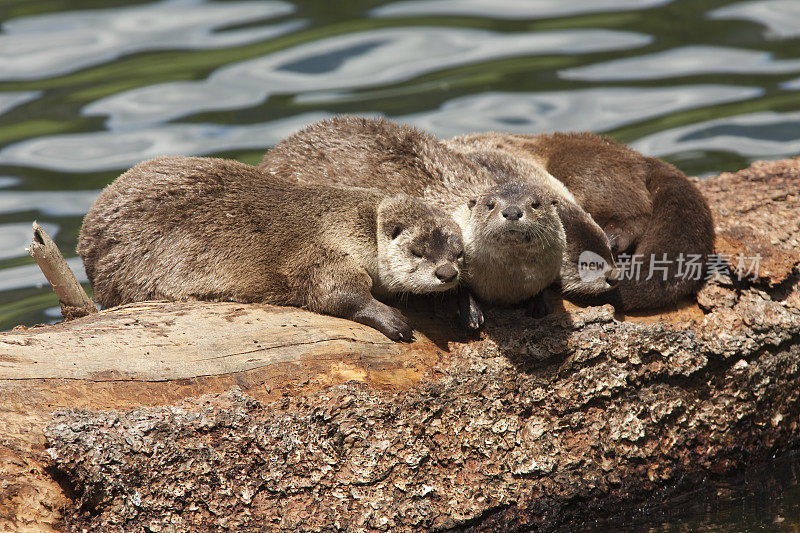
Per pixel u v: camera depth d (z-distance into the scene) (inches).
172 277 514.6
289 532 425.1
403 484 446.3
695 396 511.8
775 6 1067.9
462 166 602.5
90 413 407.2
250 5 1102.4
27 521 383.2
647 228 590.6
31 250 507.5
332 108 910.4
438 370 469.7
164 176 533.6
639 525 483.8
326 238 515.8
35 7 1096.2
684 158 820.6
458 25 1064.2
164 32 1040.8
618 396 490.9
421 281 501.7
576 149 660.7
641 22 1053.2
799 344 538.0
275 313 478.6
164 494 410.6
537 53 999.0
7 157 832.9
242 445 425.1
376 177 590.6
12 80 939.3
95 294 538.9
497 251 499.5
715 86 922.7
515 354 478.6
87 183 796.6
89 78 948.0
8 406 399.2
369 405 447.2
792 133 842.8
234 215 520.4
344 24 1066.1
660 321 505.7
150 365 433.1
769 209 601.6
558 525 476.1
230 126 877.8
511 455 467.5
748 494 508.7
